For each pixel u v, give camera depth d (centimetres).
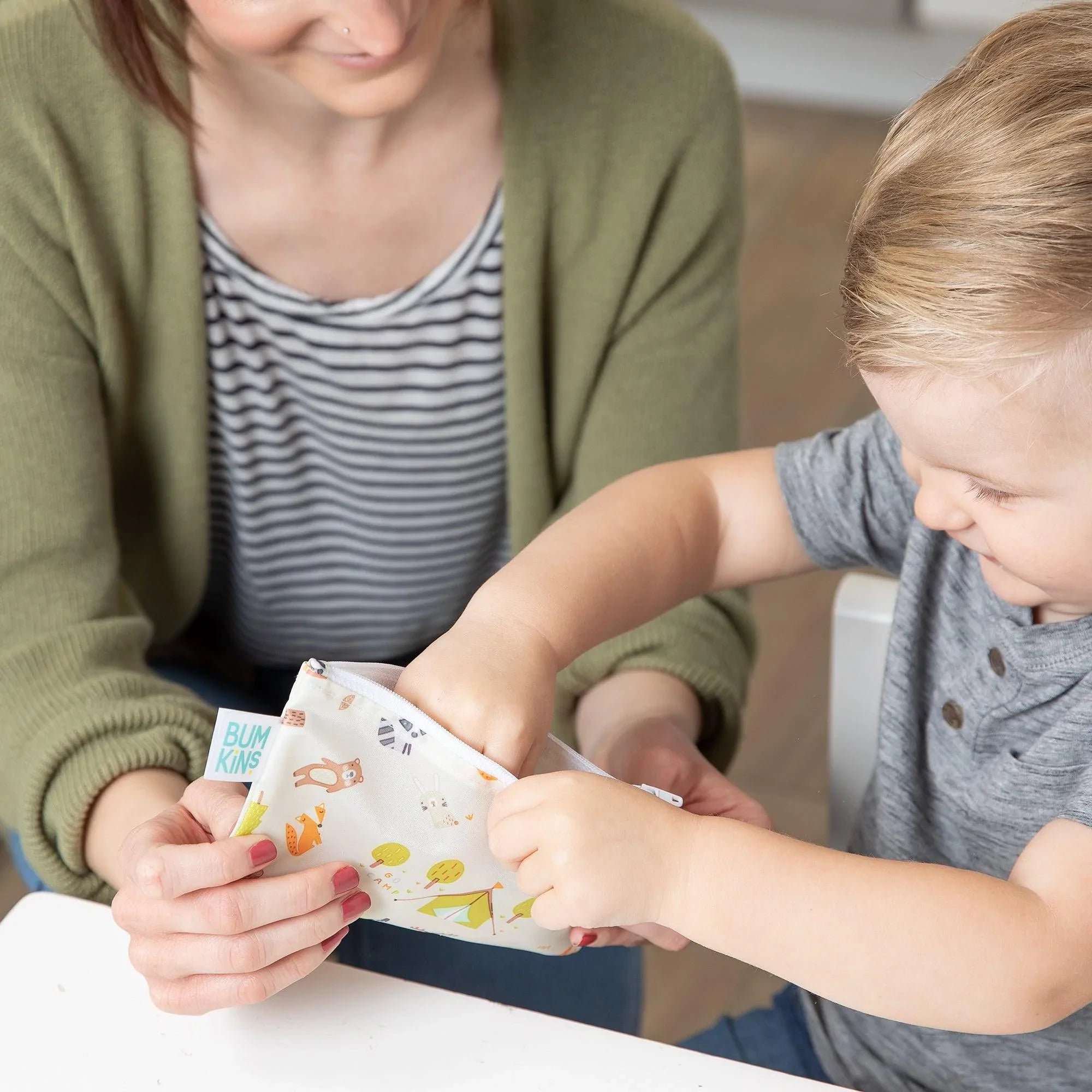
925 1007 66
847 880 67
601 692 106
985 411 63
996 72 66
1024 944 65
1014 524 67
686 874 67
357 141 97
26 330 97
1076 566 67
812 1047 100
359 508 114
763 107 338
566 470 119
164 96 91
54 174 94
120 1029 67
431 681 73
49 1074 65
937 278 62
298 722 65
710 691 105
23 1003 68
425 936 109
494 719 72
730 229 113
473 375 109
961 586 83
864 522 89
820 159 317
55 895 74
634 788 69
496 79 100
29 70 92
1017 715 79
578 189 104
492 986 107
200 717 92
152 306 101
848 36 332
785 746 195
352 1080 65
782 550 92
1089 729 75
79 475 100
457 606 124
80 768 87
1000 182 61
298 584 119
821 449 90
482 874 71
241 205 99
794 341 262
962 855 85
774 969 67
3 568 97
